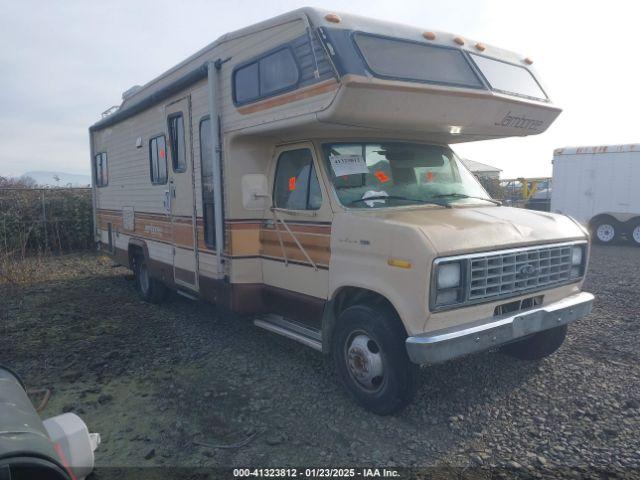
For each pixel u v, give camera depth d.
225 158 5.27
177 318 7.13
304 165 4.85
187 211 6.29
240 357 5.49
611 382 4.70
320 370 5.06
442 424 4.03
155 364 5.37
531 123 5.11
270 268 5.23
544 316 4.20
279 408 4.32
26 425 2.22
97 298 8.46
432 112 4.32
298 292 4.89
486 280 3.89
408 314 3.72
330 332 4.54
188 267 6.40
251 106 4.85
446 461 3.54
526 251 4.14
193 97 5.96
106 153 9.41
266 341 5.98
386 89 3.96
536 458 3.56
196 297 6.48
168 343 6.02
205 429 4.02
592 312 7.02
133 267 8.45
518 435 3.85
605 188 15.52
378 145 5.00
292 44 4.36
